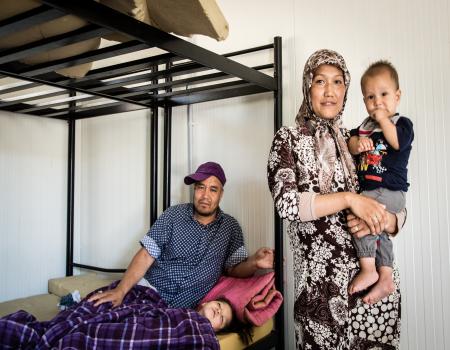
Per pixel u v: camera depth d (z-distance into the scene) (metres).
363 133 1.26
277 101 1.67
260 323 1.44
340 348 1.11
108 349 1.13
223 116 1.96
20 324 1.17
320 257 1.14
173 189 2.12
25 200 2.18
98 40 1.24
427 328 1.40
